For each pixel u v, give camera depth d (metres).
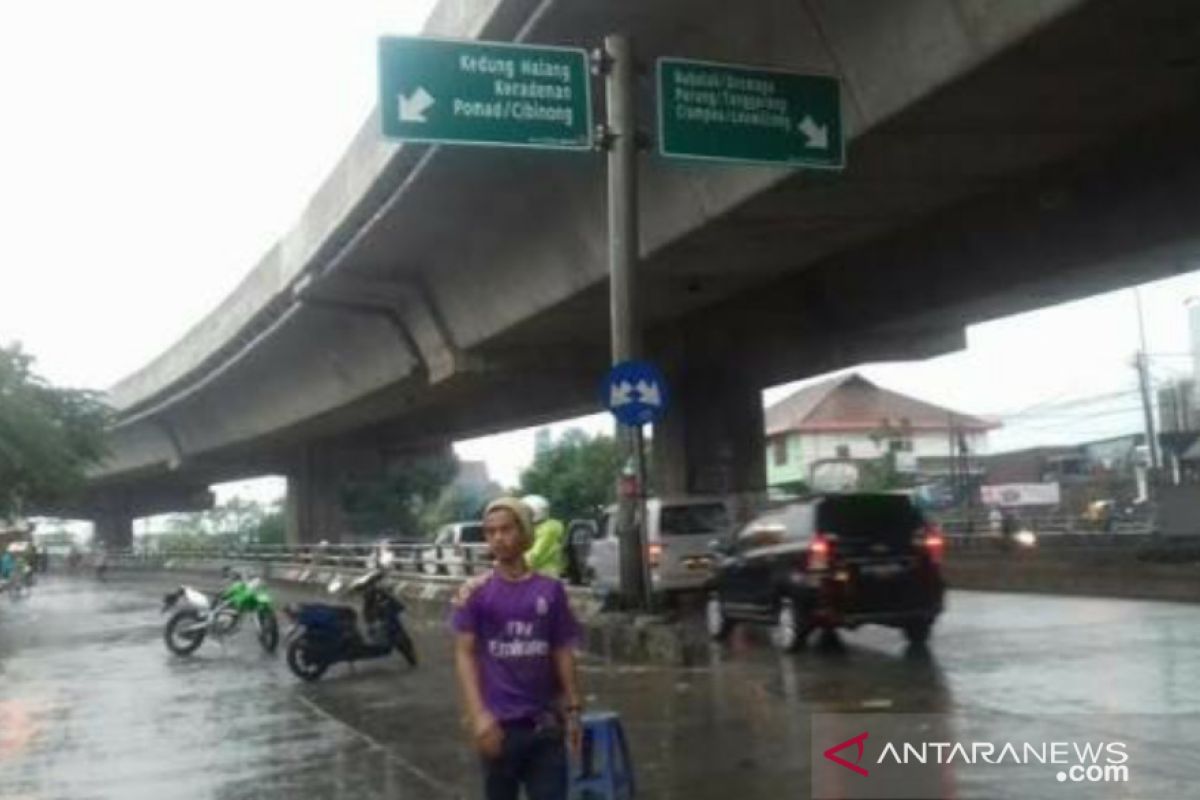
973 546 36.97
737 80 16.39
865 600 16.36
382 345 39.69
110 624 30.70
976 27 14.09
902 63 15.41
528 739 5.89
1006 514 46.00
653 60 19.19
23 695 17.47
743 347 33.25
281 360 48.62
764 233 22.08
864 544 16.56
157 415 65.94
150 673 19.61
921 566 16.66
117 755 12.48
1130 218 21.03
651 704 13.23
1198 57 14.51
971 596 25.45
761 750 10.61
